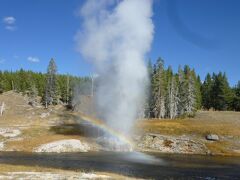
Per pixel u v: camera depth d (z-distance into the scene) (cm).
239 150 7444
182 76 12619
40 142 7319
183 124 9688
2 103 14338
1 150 6888
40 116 11900
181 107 12044
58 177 3388
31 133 8275
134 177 3809
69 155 6203
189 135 8381
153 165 4994
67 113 12438
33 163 4894
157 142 7619
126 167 4700
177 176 4000
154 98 11481
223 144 7744
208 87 14875
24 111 13512
